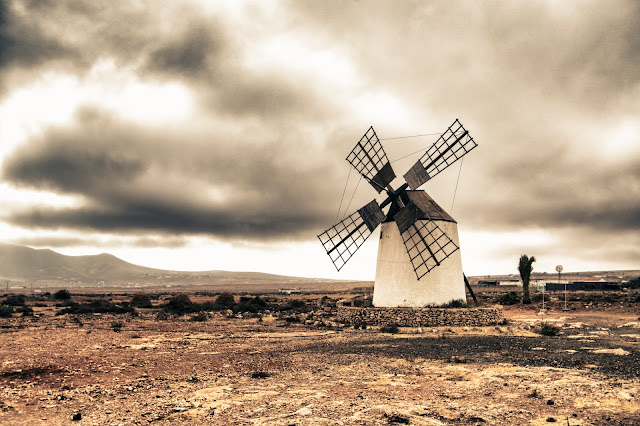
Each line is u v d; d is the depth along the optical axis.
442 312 35.38
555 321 37.53
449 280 38.25
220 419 11.90
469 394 14.16
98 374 18.27
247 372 18.66
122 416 12.28
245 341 28.61
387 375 17.38
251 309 57.41
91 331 33.03
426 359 20.64
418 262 38.31
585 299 61.84
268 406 13.08
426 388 15.10
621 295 80.81
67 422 11.82
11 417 12.31
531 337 27.83
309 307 63.88
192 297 115.81
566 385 14.80
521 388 14.72
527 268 58.41
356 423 11.38
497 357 20.66
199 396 14.33
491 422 11.34
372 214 41.25
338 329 35.38
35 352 23.28
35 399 14.22
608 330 31.03
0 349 24.23
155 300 93.00
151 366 20.05
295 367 19.62
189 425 11.46
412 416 11.78
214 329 35.75
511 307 53.56
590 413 11.90
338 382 16.30
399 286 39.19
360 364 19.91
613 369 17.36
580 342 24.89
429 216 38.16
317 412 12.37
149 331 34.12
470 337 28.19
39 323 38.91
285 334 32.41
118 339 28.89
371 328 35.31
